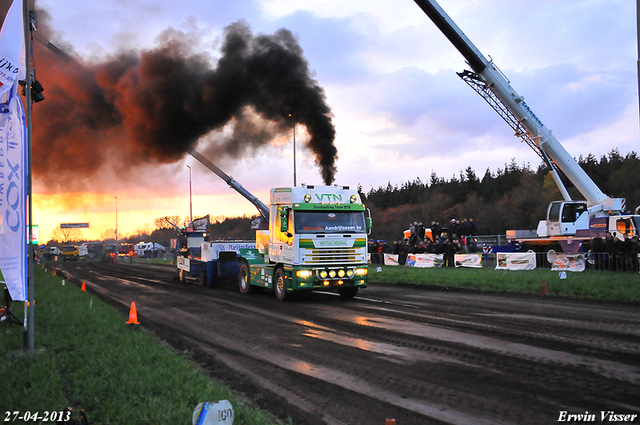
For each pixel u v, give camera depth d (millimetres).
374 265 27094
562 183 22125
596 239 18453
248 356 7836
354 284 14727
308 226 14383
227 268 20609
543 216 46750
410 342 8492
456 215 55156
